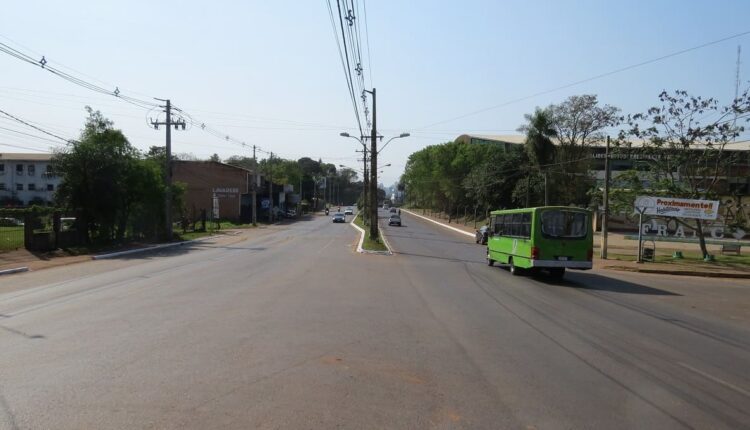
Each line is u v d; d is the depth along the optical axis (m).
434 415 5.45
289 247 33.06
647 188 31.61
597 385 6.66
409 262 24.70
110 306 11.62
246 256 26.11
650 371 7.41
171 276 17.50
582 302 14.24
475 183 74.38
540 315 11.79
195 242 38.72
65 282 16.09
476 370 7.16
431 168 115.88
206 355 7.53
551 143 59.03
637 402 6.05
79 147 29.72
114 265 21.64
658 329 10.70
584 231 19.77
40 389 5.98
